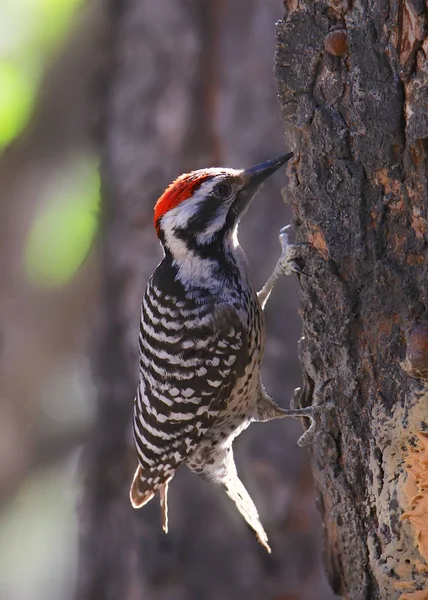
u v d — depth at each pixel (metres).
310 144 8.00
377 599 8.32
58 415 18.20
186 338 9.70
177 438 10.21
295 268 8.40
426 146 7.27
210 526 13.96
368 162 7.64
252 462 13.61
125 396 14.64
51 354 17.88
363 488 8.28
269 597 13.67
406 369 7.54
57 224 17.42
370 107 7.50
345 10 7.57
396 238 7.65
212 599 13.84
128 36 14.62
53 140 17.20
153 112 14.38
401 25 7.25
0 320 17.69
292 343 13.48
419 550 7.85
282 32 7.94
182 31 14.07
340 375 8.27
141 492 10.72
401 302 7.65
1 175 17.28
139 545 14.23
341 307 8.07
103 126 15.20
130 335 14.52
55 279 17.52
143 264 14.40
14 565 19.05
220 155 13.97
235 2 13.77
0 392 17.88
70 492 18.72
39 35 16.72
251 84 13.68
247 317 9.70
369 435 8.09
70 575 19.23
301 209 8.23
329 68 7.73
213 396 9.91
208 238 9.66
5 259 17.56
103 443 14.89
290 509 13.55
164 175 14.27
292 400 9.76
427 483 7.70
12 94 16.72
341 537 8.62
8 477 18.22
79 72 16.70
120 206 14.73
